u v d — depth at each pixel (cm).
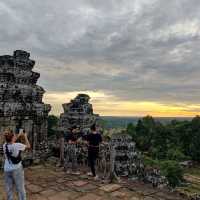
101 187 754
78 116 1147
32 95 1022
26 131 982
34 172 882
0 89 933
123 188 752
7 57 962
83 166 965
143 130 10369
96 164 926
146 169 884
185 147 9875
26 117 981
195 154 9306
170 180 5597
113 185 771
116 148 943
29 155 963
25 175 847
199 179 7025
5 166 572
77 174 865
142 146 10000
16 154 568
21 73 984
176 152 8956
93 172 834
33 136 1004
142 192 728
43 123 1062
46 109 1070
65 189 733
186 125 10256
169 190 761
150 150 9419
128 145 967
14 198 647
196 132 9769
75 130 1023
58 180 805
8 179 579
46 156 1044
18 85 973
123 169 884
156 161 6594
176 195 725
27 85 1012
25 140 637
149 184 803
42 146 1043
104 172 851
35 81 1063
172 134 10244
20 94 977
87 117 1152
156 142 9944
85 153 999
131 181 820
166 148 9644
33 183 775
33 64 1040
